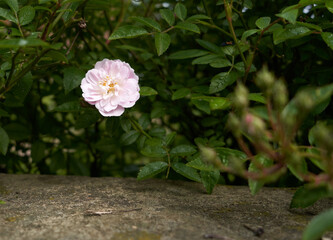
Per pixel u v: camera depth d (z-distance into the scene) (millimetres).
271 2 640
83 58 646
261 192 542
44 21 599
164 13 546
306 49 582
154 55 677
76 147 723
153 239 406
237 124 384
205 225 436
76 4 551
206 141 565
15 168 724
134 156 824
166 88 650
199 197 519
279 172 388
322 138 369
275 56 628
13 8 510
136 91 523
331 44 483
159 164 522
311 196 402
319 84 582
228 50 563
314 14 570
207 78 625
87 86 524
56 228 427
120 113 523
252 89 604
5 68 530
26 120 712
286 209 483
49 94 698
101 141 676
